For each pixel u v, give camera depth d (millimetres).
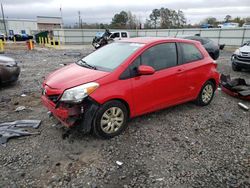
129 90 4090
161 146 3867
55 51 21859
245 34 27156
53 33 39688
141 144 3906
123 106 4105
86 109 3762
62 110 3746
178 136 4223
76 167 3273
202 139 4148
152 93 4461
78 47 29750
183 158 3547
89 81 3811
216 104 6012
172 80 4754
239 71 10984
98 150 3693
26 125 4441
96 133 3912
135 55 4289
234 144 4004
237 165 3404
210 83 5711
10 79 7203
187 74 5043
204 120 4957
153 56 4543
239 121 4992
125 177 3092
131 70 4168
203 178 3109
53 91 3879
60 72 4484
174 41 4980
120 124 4152
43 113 5109
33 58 15445
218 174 3195
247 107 5684
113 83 3938
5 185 2900
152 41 4660
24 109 5344
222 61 14898
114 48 4875
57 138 4020
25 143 3848
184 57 5086
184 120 4910
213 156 3619
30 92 6762
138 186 2936
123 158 3508
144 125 4602
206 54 5645
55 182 2973
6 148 3688
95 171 3197
